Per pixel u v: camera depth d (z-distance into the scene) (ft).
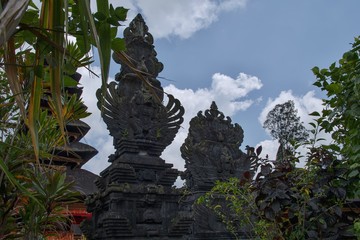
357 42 16.35
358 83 14.80
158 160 37.63
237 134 57.21
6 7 6.65
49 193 16.24
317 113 17.70
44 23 9.49
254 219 17.94
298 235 15.92
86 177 75.72
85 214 54.90
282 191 15.97
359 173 15.79
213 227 45.14
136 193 34.47
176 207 35.86
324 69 17.61
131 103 38.96
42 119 16.66
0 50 9.36
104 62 8.91
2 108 15.33
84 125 64.95
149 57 42.01
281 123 77.46
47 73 12.47
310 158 17.44
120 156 37.60
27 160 15.33
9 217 16.29
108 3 9.29
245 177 18.51
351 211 17.49
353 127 16.30
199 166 52.37
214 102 58.34
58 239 23.31
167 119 40.40
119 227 32.37
